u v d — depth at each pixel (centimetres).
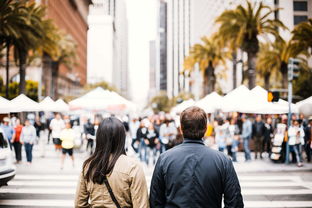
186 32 14800
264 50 3356
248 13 2216
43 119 2775
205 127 259
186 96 8106
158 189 248
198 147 249
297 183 977
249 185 946
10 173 725
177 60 15600
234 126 1407
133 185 248
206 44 3294
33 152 1772
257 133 1515
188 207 231
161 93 10912
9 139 1355
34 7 2697
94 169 250
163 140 1316
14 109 1183
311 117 1455
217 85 6050
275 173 1159
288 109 1352
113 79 19412
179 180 237
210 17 7944
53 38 2984
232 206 235
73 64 5388
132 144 1498
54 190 864
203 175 236
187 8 14788
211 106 1698
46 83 4856
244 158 1544
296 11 5381
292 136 1279
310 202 750
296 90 3578
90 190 253
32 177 1058
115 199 246
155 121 1623
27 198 775
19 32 2272
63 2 8162
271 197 800
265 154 1695
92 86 8344
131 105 1886
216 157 243
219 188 238
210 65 3469
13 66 4962
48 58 4419
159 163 252
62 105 1727
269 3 5253
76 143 1745
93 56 17738
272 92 1265
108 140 257
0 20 2152
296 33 2209
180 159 243
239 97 1400
